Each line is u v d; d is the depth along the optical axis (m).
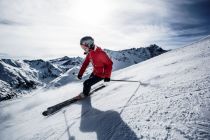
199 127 2.21
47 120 4.65
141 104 3.52
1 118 6.25
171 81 4.41
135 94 4.31
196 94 3.13
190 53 7.95
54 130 3.64
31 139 3.60
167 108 2.97
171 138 2.17
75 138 3.00
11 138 4.16
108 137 2.69
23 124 5.11
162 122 2.59
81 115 4.11
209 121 2.26
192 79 3.99
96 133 2.93
